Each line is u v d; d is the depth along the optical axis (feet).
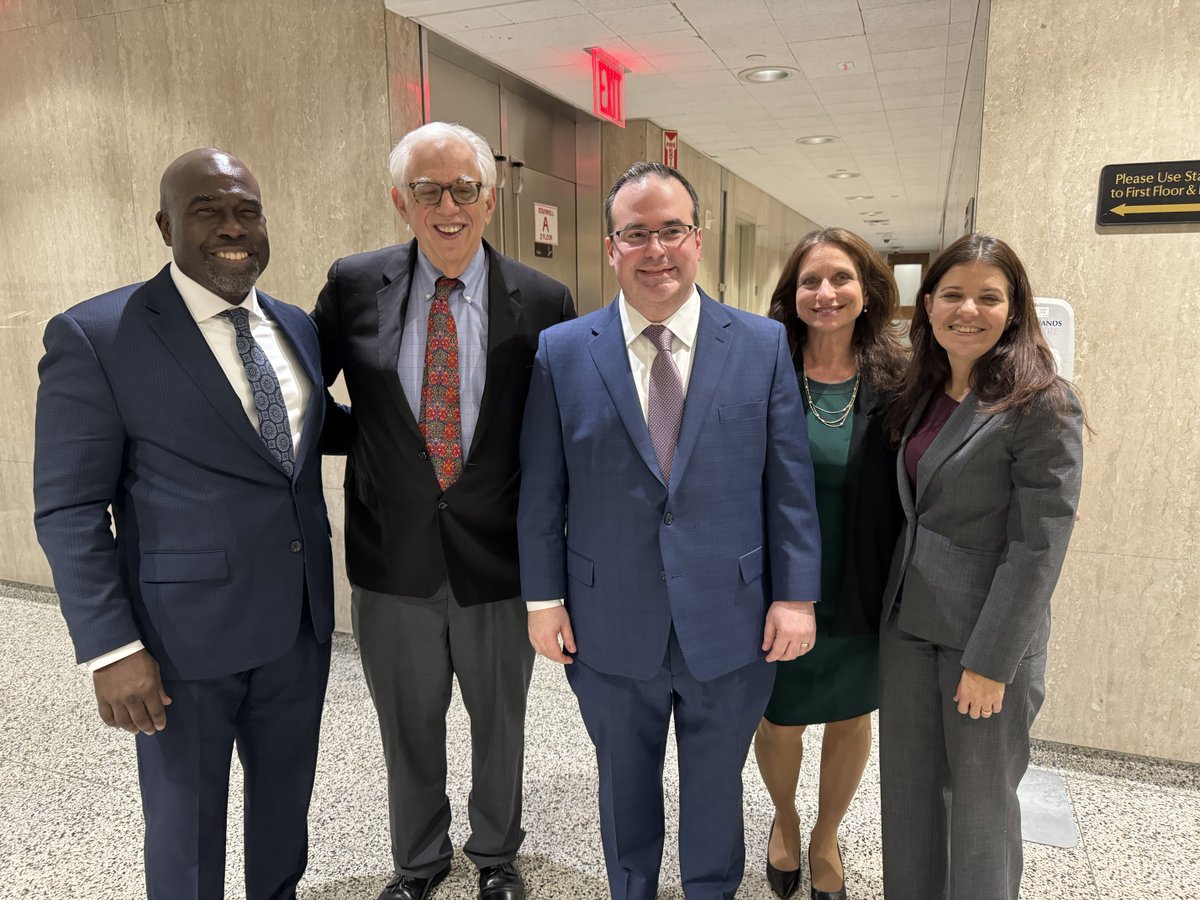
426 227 5.83
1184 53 7.75
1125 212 8.11
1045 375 5.01
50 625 13.53
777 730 6.75
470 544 6.19
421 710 6.56
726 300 26.96
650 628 5.56
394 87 11.18
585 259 18.62
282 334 5.68
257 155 11.94
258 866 6.14
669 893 6.95
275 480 5.40
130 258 13.12
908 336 6.27
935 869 5.82
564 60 13.53
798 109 17.44
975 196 9.43
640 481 5.46
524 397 6.27
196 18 11.91
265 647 5.41
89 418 4.92
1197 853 7.49
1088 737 9.14
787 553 5.57
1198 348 8.13
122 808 8.34
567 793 8.59
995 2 8.27
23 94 13.23
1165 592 8.60
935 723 5.62
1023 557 4.93
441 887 7.09
